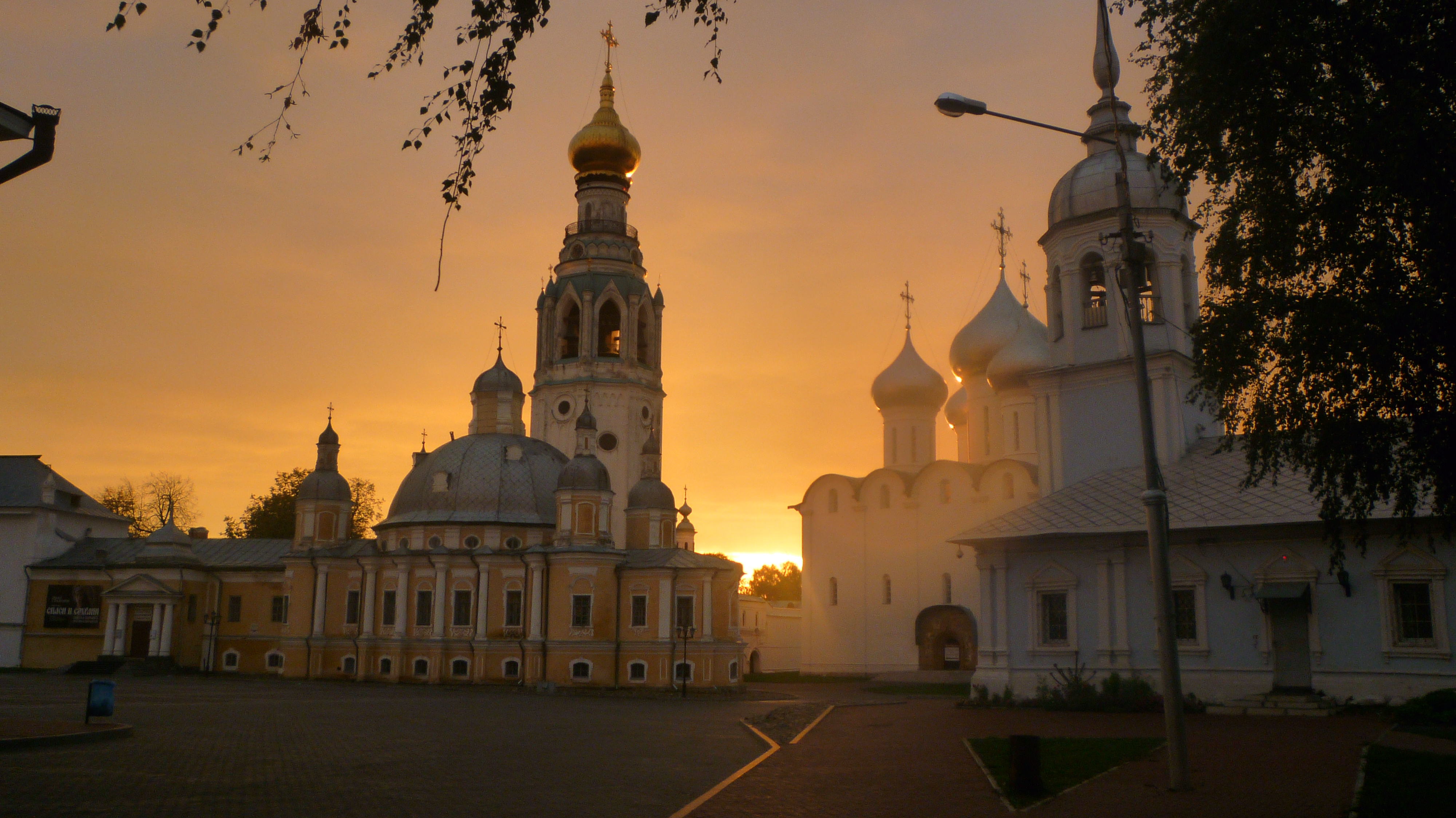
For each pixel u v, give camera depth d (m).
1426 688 35.38
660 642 65.56
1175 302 47.28
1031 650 43.50
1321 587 37.75
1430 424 17.62
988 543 44.78
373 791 20.14
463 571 70.56
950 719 37.22
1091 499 44.31
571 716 40.94
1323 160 17.92
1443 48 16.55
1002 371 74.25
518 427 81.00
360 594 73.31
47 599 79.94
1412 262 17.28
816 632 77.56
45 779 20.75
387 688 63.50
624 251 87.06
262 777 21.88
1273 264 18.52
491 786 21.05
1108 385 47.81
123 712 38.22
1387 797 18.23
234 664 79.31
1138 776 21.72
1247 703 37.62
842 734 31.91
